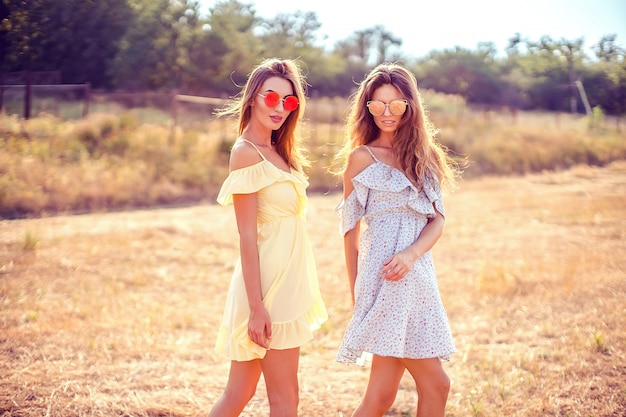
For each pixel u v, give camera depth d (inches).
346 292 260.1
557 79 1273.4
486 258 313.6
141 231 368.5
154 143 593.3
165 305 238.2
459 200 526.9
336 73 1599.4
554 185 633.0
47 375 159.2
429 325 113.5
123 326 207.2
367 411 116.1
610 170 748.6
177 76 1024.2
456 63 1673.2
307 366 180.5
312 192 600.1
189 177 550.6
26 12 545.6
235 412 111.4
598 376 155.9
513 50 1619.1
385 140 122.6
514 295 243.3
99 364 170.9
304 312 110.4
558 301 228.4
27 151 505.4
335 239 378.0
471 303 238.1
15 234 353.7
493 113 1155.9
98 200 476.4
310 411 147.7
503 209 476.1
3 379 154.9
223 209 484.1
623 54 928.9
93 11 697.0
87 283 261.6
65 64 655.1
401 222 116.4
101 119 617.6
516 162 766.5
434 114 978.1
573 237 360.8
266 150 113.5
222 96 1050.7
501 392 150.0
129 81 841.5
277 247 109.4
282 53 1472.7
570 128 960.9
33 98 637.3
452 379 163.8
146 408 143.3
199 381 163.8
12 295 235.8
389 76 118.8
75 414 138.2
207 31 1143.6
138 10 871.1
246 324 107.8
